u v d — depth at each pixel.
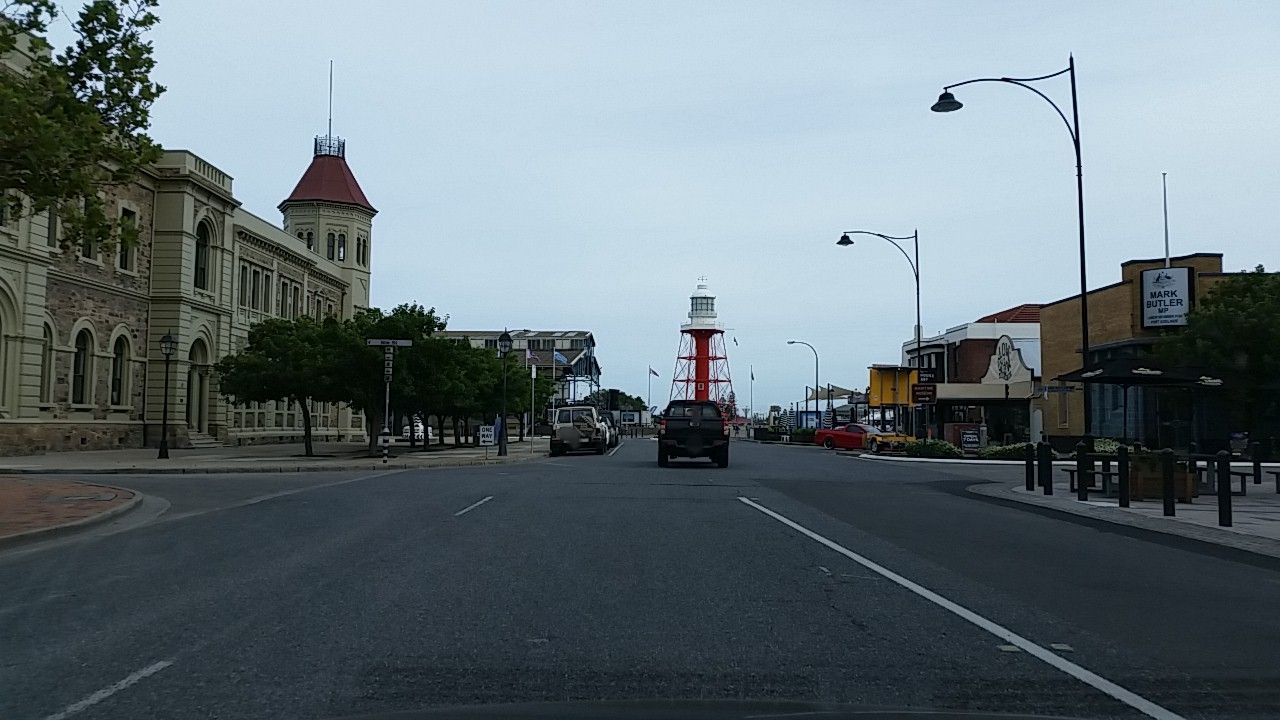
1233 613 8.16
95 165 14.69
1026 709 5.32
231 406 47.88
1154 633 7.36
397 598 8.45
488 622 7.52
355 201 64.25
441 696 5.51
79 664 6.25
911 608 8.21
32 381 32.81
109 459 31.39
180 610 7.96
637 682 5.84
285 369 36.25
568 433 43.25
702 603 8.30
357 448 48.69
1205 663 6.44
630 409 154.12
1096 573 10.28
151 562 10.55
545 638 7.00
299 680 5.86
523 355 97.62
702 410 30.69
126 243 14.24
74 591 8.84
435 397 37.97
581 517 14.92
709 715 3.71
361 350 35.62
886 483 23.92
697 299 99.75
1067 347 45.50
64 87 12.62
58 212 14.62
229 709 5.28
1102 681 5.96
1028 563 10.91
